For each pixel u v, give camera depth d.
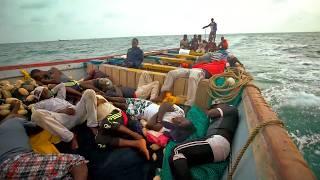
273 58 24.33
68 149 3.25
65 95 4.57
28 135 3.26
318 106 8.68
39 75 5.31
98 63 6.87
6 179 2.27
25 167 2.30
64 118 3.53
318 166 5.04
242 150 1.98
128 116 4.09
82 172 2.38
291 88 11.36
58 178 2.30
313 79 13.45
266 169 1.45
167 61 7.95
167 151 3.01
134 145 3.14
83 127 3.84
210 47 13.05
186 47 14.02
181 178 2.32
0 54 48.22
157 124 3.65
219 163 2.68
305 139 6.23
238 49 36.84
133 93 5.04
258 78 13.75
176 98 4.85
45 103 3.84
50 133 3.32
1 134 2.72
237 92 3.88
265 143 1.67
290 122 7.35
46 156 2.41
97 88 5.12
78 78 6.93
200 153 2.58
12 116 3.53
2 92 4.16
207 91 4.47
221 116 3.14
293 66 18.66
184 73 4.95
